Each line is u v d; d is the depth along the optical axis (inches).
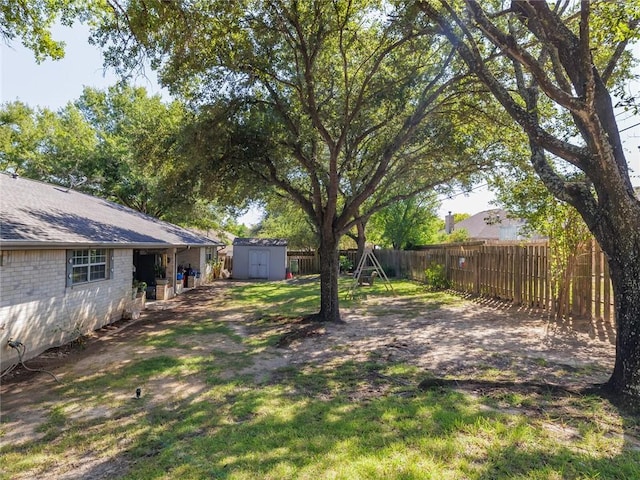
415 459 122.0
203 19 230.4
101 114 859.4
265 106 335.9
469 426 143.3
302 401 177.2
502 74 312.3
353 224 387.9
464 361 234.1
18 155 772.6
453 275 590.6
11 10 227.6
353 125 361.7
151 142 407.2
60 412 172.7
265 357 256.7
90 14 237.5
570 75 176.2
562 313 356.8
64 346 296.7
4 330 240.4
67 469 126.3
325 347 278.7
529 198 350.9
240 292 636.1
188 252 743.1
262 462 124.1
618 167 169.2
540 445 129.2
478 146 386.3
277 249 891.4
